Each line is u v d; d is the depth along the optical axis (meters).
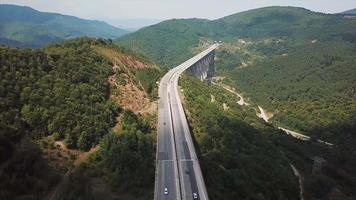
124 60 176.88
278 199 109.12
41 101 108.12
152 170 99.81
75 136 105.06
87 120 110.69
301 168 156.25
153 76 198.88
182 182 96.56
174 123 140.50
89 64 141.38
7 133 92.06
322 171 164.00
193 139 131.00
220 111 168.88
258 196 100.44
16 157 86.31
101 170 96.00
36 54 125.75
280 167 134.25
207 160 111.81
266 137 170.75
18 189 79.62
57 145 101.81
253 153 132.12
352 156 198.75
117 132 114.12
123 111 130.50
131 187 90.75
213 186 97.69
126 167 94.81
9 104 101.81
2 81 106.00
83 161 99.56
